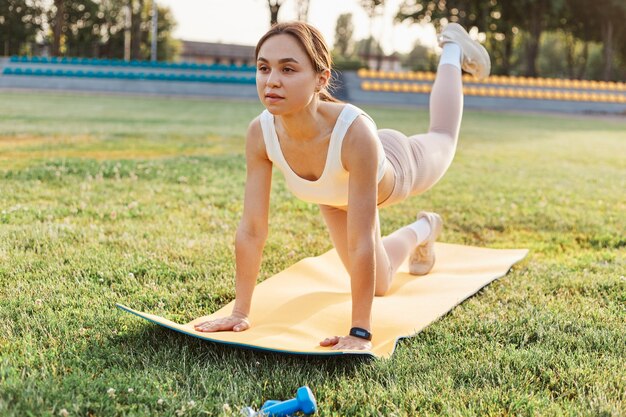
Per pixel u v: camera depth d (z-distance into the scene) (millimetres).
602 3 42125
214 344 2893
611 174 8922
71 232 4652
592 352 2889
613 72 55344
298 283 3881
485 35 43031
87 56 50906
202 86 30578
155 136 11539
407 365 2691
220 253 4340
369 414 2309
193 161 8367
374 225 2988
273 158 3100
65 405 2238
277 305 3492
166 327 3062
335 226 3457
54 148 9219
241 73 32812
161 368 2596
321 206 3471
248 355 2807
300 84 2732
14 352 2691
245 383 2498
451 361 2760
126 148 9688
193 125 14289
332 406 2379
